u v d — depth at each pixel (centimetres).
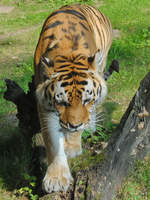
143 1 2259
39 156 725
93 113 627
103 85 627
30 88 757
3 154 782
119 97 1034
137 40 1512
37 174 709
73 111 568
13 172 721
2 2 2439
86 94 578
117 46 1406
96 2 2344
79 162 670
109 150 631
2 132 880
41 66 612
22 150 781
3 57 1446
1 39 1691
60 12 705
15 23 1970
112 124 854
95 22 843
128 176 688
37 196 658
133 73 1177
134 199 643
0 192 685
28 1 2452
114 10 2064
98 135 815
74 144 676
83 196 595
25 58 1423
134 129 629
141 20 1830
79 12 757
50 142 638
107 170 613
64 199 622
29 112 762
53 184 627
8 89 765
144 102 610
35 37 1686
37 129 768
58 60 608
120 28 1719
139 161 708
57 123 633
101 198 596
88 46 653
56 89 583
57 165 634
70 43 633
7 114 987
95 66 614
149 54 1352
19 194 673
